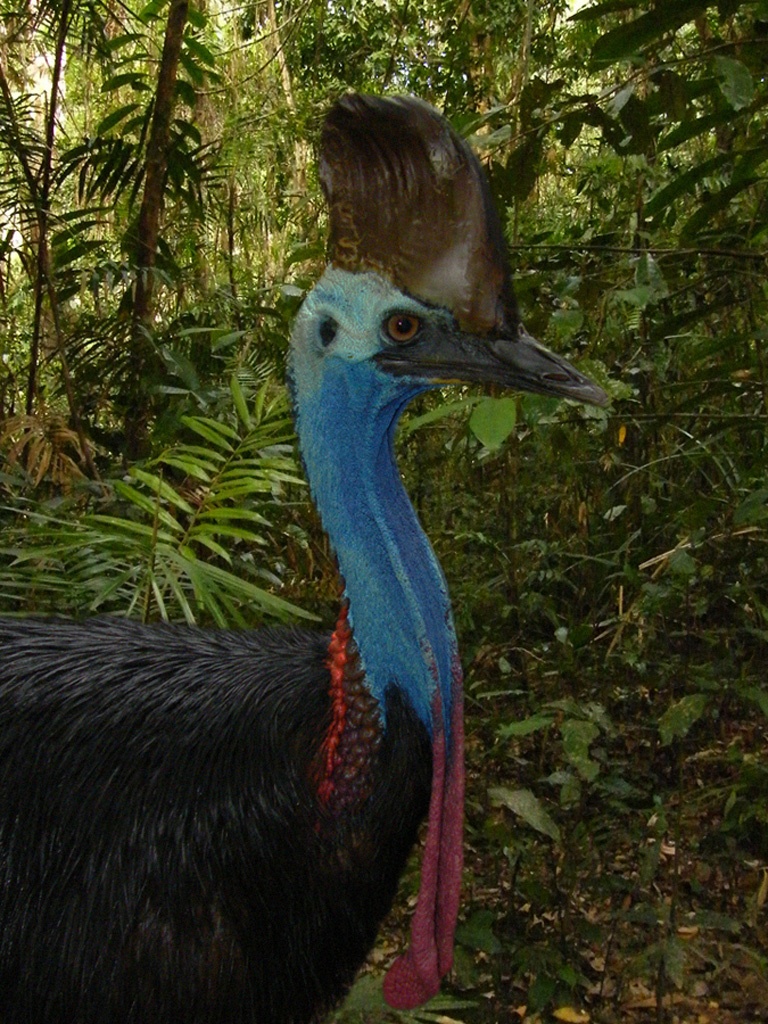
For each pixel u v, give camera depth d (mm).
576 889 3111
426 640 1859
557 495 4594
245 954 1831
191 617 2729
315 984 1896
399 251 1807
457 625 3930
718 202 3260
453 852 1934
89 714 1883
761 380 3266
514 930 2926
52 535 3000
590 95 3240
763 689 3523
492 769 3570
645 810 3143
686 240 3418
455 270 1791
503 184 3412
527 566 4270
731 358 4043
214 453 3051
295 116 7789
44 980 1812
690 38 5266
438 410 2209
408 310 1802
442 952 1960
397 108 1805
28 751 1851
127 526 2939
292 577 4211
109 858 1803
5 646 2006
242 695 1914
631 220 4734
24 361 6688
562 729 2621
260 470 3049
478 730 3785
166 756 1848
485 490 4875
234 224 8305
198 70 5758
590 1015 2795
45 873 1805
